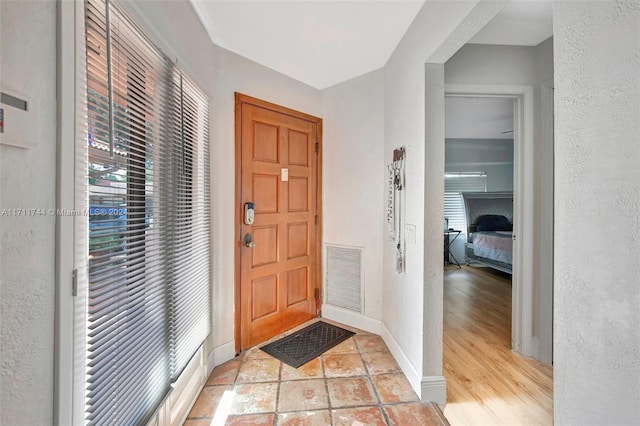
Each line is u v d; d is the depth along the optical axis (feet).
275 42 7.09
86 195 2.93
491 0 4.03
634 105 1.97
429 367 5.90
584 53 2.35
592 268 2.29
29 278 2.29
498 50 7.43
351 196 9.37
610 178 2.14
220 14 6.00
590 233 2.31
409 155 6.66
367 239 9.01
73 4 2.65
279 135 8.71
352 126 9.29
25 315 2.26
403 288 6.97
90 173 3.02
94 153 3.06
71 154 2.66
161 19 4.50
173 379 4.76
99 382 3.07
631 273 2.00
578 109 2.41
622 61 2.04
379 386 6.32
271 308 8.59
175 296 4.88
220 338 7.14
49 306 2.48
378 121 8.69
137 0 3.85
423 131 5.90
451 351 7.90
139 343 3.81
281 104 8.68
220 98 7.08
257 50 7.43
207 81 6.48
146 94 4.13
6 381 2.12
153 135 4.32
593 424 2.29
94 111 3.00
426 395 5.83
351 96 9.27
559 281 2.61
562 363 2.59
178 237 5.06
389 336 7.92
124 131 3.60
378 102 8.66
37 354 2.37
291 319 9.19
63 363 2.59
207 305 6.49
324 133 9.99
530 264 7.54
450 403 5.85
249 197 7.91
